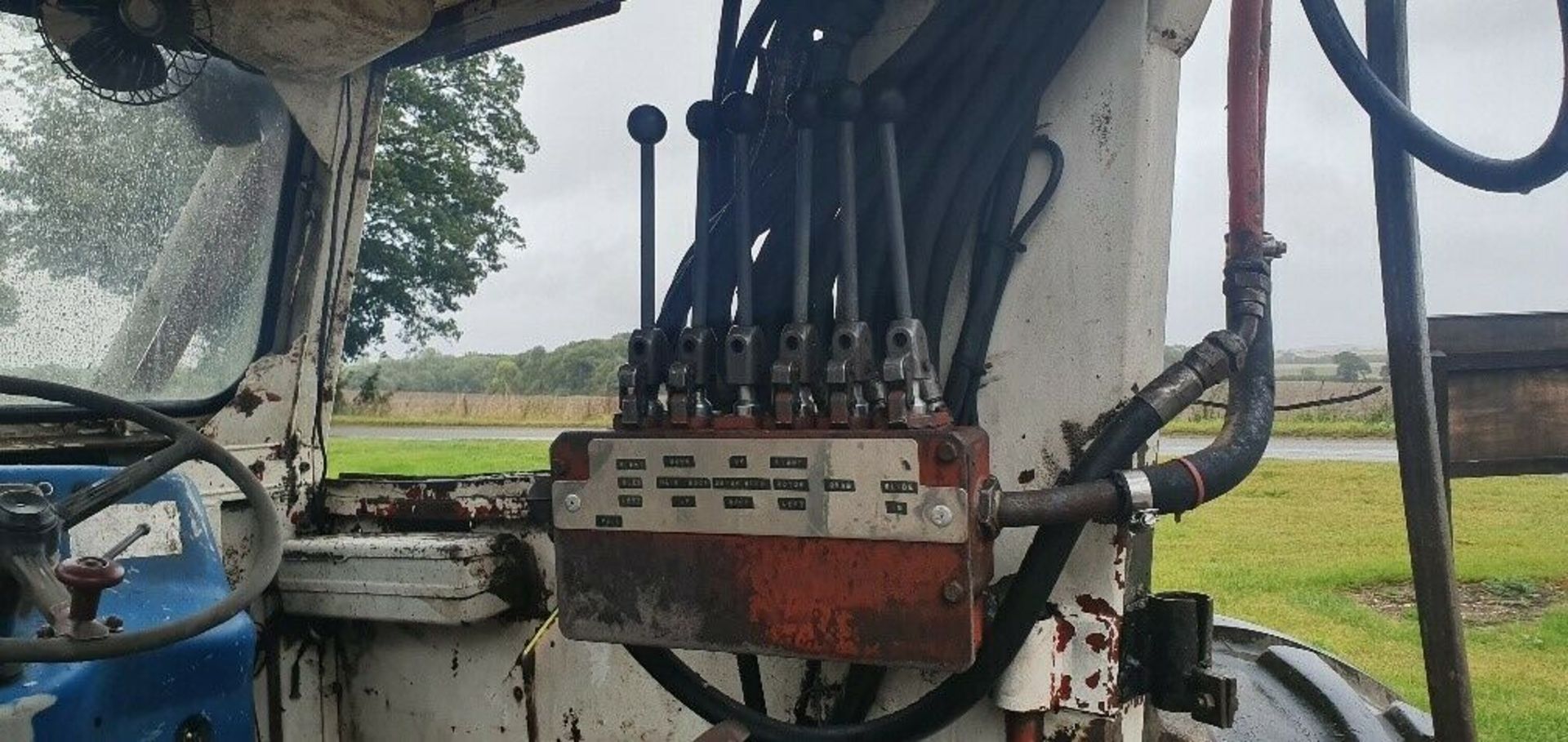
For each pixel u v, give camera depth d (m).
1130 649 1.32
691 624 1.25
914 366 1.18
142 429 1.86
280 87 1.91
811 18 1.42
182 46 1.70
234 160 1.92
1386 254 1.25
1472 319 2.28
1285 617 5.61
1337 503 9.31
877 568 1.16
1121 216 1.31
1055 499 1.14
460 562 1.71
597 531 1.29
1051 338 1.34
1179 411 1.22
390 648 1.96
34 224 1.70
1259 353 1.27
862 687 1.42
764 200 1.38
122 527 1.39
